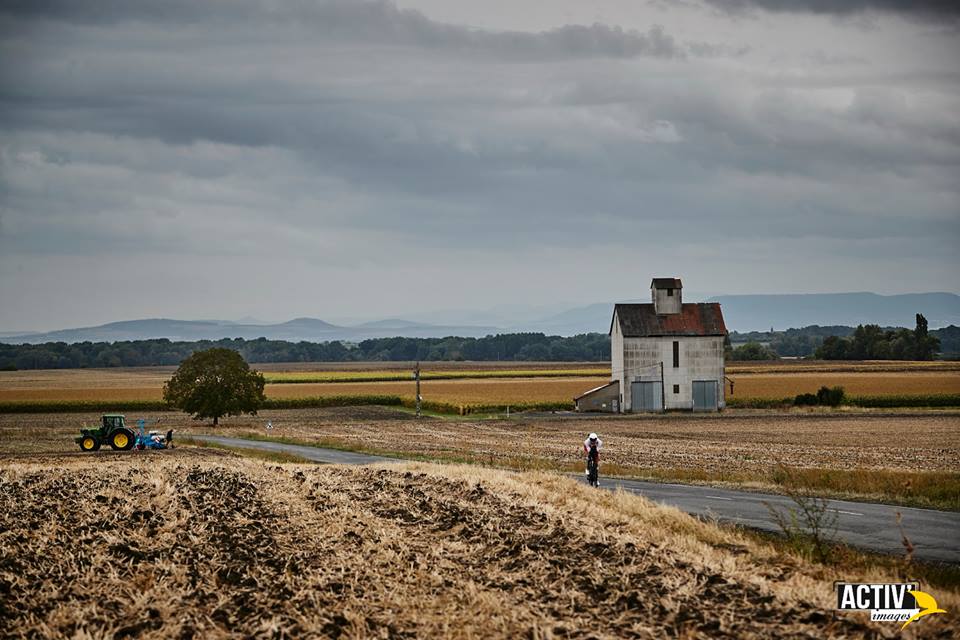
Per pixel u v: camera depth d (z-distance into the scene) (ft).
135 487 278.26
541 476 323.57
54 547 203.41
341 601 166.09
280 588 174.50
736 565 184.96
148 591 173.17
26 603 167.53
